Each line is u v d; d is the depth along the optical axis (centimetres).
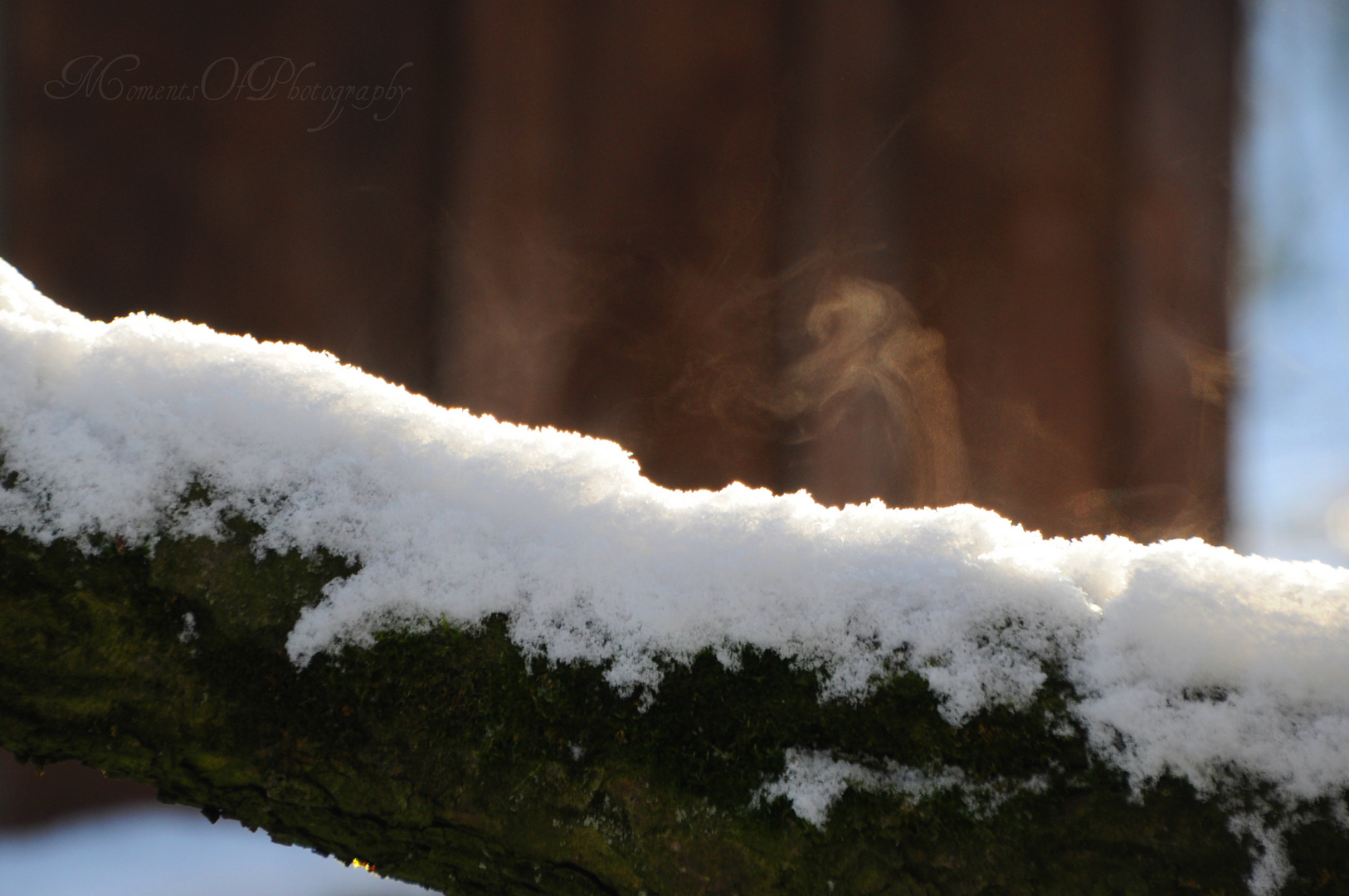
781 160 1007
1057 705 389
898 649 390
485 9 993
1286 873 388
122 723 392
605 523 392
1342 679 388
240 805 393
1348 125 1120
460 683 390
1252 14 1057
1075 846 388
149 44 952
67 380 394
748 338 992
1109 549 393
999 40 1012
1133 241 1001
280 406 394
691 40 1006
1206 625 389
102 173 943
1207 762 388
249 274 965
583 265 995
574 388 985
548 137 998
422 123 992
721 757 390
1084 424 985
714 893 390
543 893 392
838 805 389
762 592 391
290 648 391
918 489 980
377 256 984
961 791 389
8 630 392
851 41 1009
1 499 392
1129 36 1012
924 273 1003
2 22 925
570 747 390
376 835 392
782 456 973
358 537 392
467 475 393
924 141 1011
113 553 392
